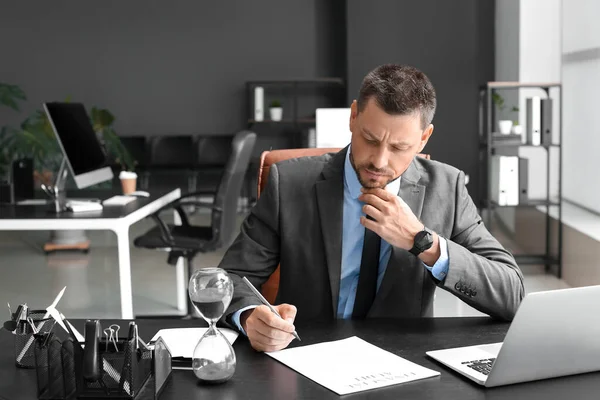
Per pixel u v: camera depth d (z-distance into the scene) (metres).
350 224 1.69
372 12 7.43
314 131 8.22
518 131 5.20
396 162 1.44
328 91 8.91
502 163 4.90
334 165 1.74
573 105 5.22
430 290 1.71
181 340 1.38
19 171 3.79
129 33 8.84
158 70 8.88
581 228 4.51
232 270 1.71
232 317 1.45
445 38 7.35
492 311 1.53
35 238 6.67
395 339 1.41
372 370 1.23
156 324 1.54
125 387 1.10
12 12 8.77
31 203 3.70
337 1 8.75
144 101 8.91
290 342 1.40
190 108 8.93
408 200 1.71
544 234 5.29
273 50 8.84
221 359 1.18
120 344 1.12
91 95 8.90
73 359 1.12
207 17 8.83
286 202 1.73
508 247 5.79
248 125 8.91
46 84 8.86
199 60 8.88
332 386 1.16
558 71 5.48
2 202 3.73
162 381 1.16
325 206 1.70
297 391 1.15
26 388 1.17
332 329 1.48
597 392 1.13
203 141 8.77
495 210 6.69
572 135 5.30
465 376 1.20
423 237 1.46
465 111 7.36
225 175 3.74
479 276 1.50
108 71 8.87
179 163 8.59
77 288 4.74
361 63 7.48
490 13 7.29
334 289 1.68
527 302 1.12
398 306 1.68
